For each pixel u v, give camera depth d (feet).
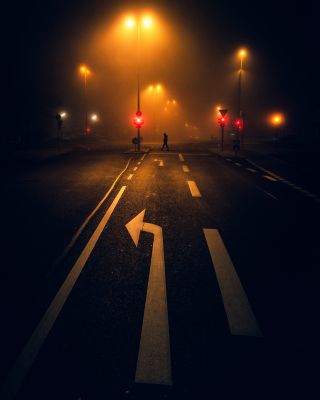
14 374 11.16
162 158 89.15
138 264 19.95
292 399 10.16
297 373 11.17
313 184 49.19
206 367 11.44
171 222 28.81
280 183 50.11
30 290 16.81
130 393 10.40
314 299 15.96
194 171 63.62
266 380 10.88
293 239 24.50
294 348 12.41
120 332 13.35
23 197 39.34
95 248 22.61
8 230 26.58
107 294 16.39
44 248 22.59
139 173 60.70
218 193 42.22
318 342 12.76
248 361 11.73
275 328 13.65
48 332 13.38
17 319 14.29
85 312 14.80
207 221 29.17
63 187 46.11
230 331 13.42
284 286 17.25
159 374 11.13
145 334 13.21
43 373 11.20
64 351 12.26
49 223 28.48
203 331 13.42
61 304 15.47
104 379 10.94
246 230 26.63
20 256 21.24
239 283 17.56
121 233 25.79
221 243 23.59
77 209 33.42
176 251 22.06
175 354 12.08
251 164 75.15
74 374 11.16
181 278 18.11
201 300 15.81
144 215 31.09
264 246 23.04
